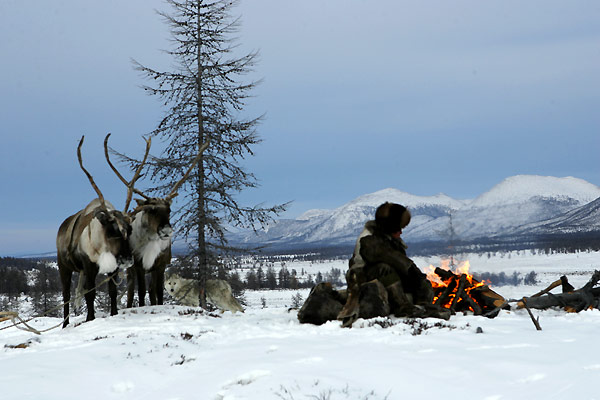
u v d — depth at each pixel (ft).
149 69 65.46
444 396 12.52
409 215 22.52
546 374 13.42
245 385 14.14
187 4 66.85
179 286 62.18
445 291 25.73
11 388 15.53
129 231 29.63
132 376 16.62
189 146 64.64
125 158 62.64
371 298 21.88
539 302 27.07
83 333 25.17
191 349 19.61
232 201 63.98
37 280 311.68
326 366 15.01
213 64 66.54
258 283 417.90
